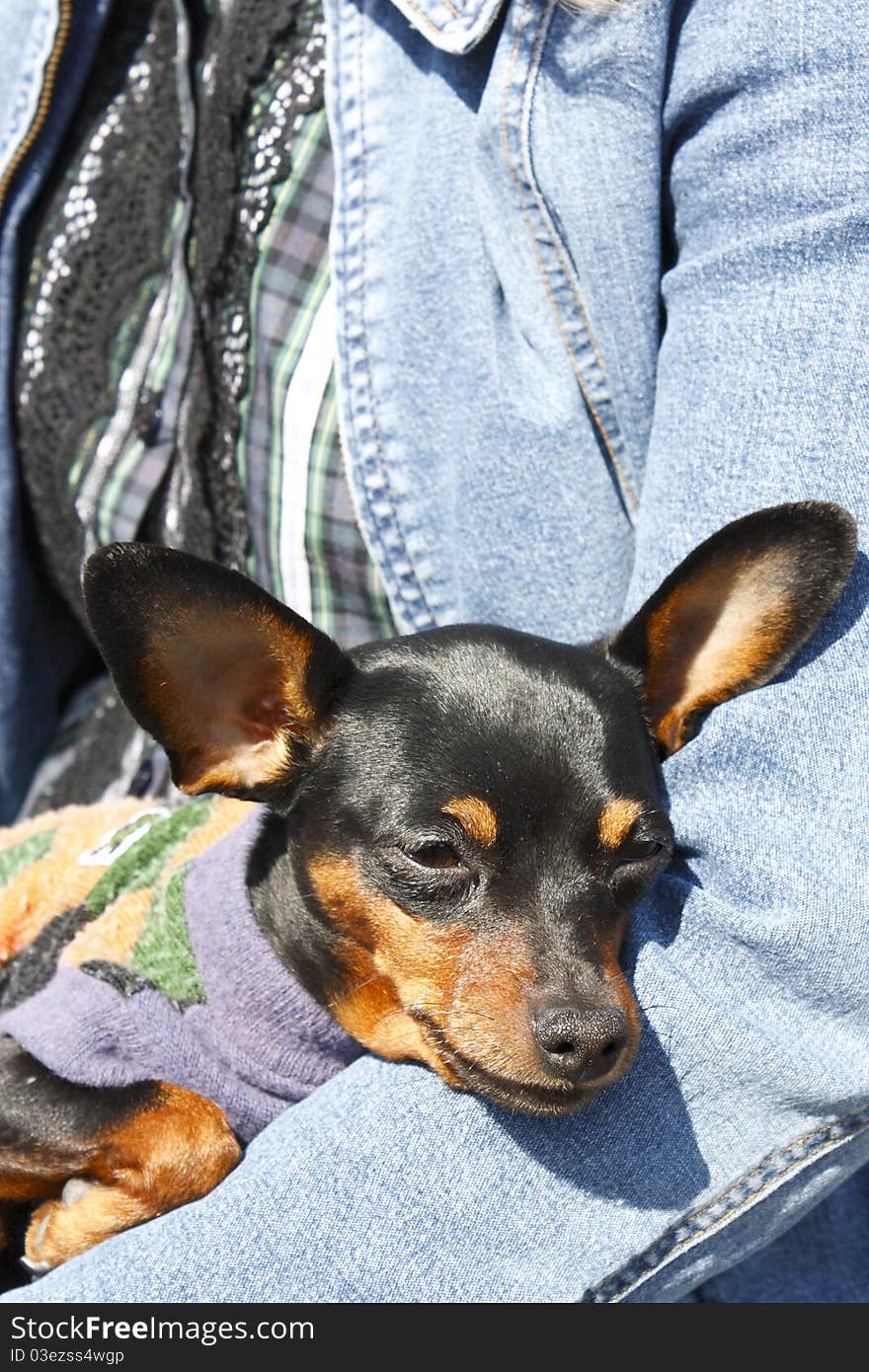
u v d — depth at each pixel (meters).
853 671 0.70
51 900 0.80
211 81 0.81
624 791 0.73
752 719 0.70
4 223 0.86
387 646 0.76
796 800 0.69
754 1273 0.76
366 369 0.77
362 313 0.77
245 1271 0.68
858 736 0.69
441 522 0.77
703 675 0.75
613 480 0.75
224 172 0.81
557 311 0.75
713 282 0.72
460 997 0.72
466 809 0.73
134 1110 0.74
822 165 0.71
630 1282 0.69
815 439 0.70
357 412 0.77
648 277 0.74
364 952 0.74
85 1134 0.74
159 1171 0.73
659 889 0.72
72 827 0.82
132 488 0.85
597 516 0.75
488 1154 0.69
